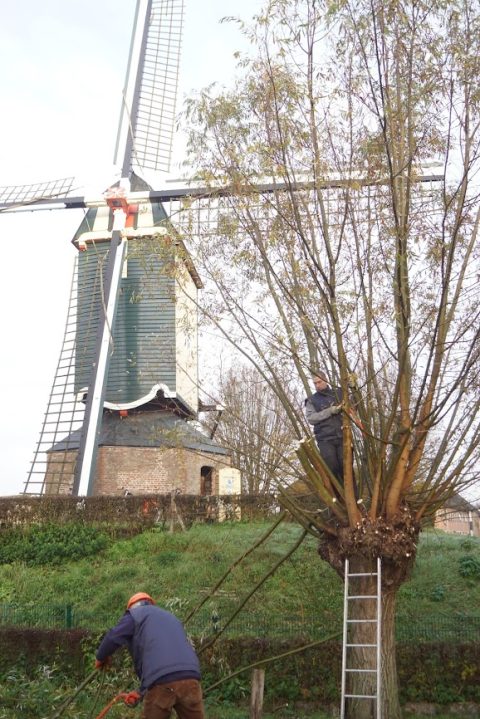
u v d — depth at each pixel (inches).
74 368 1239.5
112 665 524.1
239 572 749.3
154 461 1248.8
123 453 1251.8
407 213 418.6
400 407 431.8
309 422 439.5
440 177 453.4
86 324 1259.8
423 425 424.2
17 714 447.5
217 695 520.4
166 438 568.1
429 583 704.4
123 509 959.0
